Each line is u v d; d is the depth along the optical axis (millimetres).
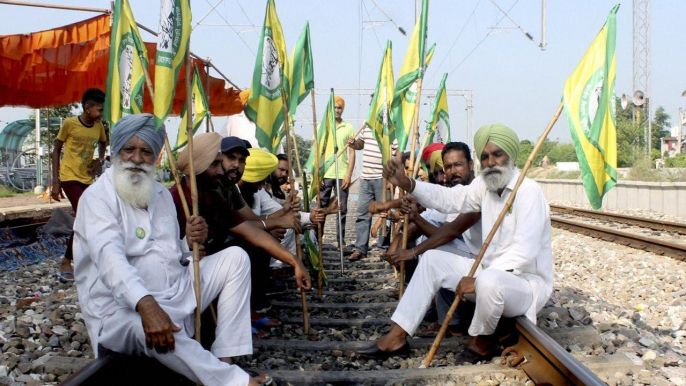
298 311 6125
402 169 4801
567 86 4410
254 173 6039
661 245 10062
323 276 7332
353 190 40594
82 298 3553
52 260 9180
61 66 8641
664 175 24516
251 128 10133
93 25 8633
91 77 9164
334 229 15031
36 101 9508
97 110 7195
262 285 5500
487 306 4156
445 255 4680
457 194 4867
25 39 8438
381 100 6512
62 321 5332
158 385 3875
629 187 21312
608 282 7996
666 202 18922
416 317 4547
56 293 6621
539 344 3762
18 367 4148
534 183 4527
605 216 16469
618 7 4293
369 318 5707
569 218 17547
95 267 3510
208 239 4434
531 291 4348
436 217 6105
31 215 10805
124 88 4164
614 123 4348
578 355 4574
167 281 3568
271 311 5797
